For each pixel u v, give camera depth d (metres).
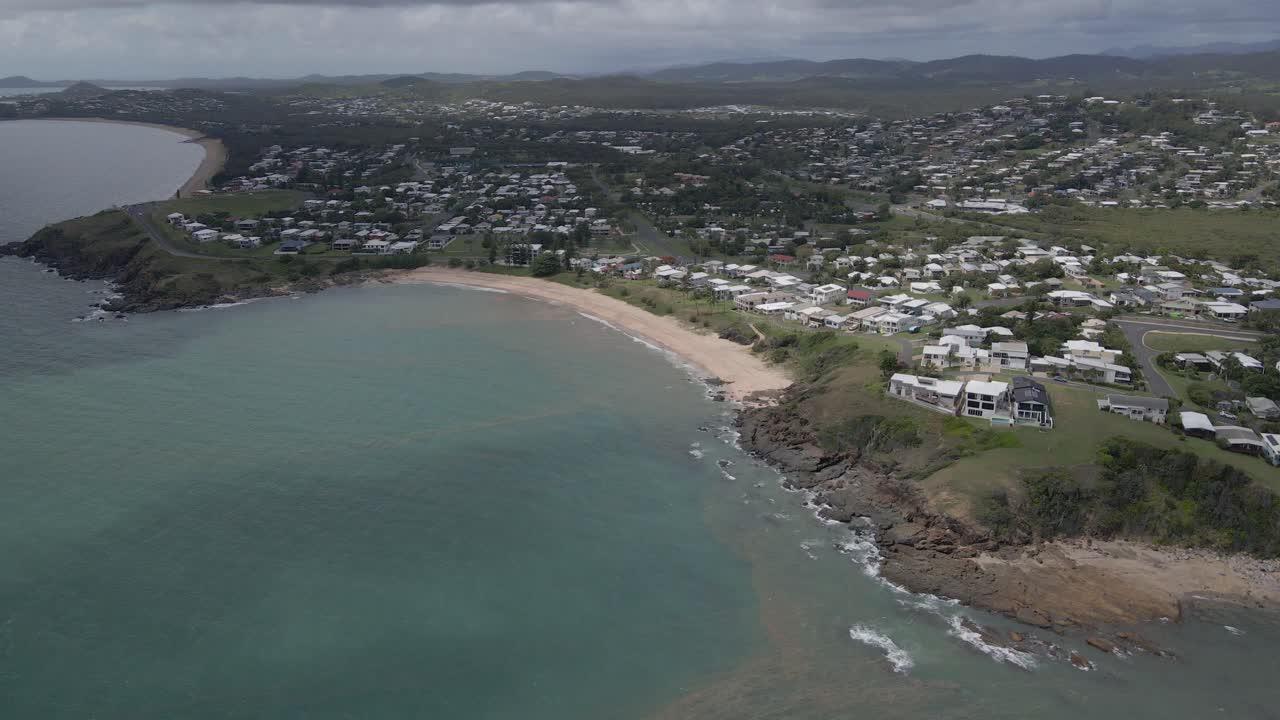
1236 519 85.81
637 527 91.88
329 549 85.31
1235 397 105.50
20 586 77.06
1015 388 105.06
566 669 70.00
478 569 83.19
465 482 100.12
